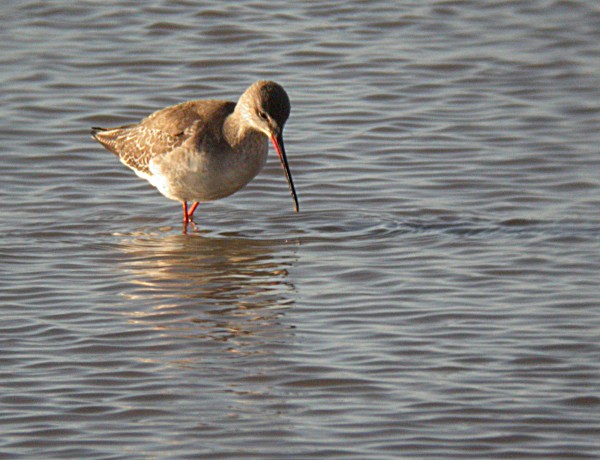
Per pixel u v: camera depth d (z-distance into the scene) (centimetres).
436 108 2038
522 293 1395
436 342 1273
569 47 2259
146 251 1549
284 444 1073
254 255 1534
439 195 1730
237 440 1080
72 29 2327
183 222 1656
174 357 1244
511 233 1588
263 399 1155
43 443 1076
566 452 1058
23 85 2103
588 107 2023
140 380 1195
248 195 1755
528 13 2397
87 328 1315
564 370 1204
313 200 1725
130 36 2305
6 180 1786
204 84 2122
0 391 1167
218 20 2378
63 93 2081
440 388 1171
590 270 1457
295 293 1410
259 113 1523
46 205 1706
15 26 2333
